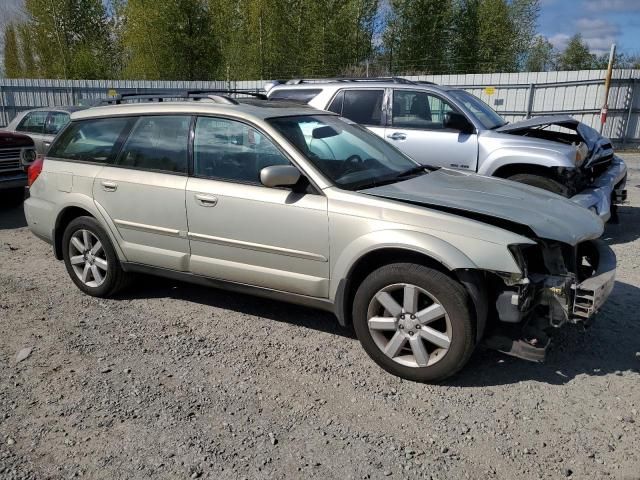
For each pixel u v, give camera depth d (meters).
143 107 4.86
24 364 3.96
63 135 5.35
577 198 6.55
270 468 2.91
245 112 4.34
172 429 3.23
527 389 3.65
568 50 46.25
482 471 2.90
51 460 2.96
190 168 4.49
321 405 3.48
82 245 5.19
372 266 3.94
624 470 2.89
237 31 31.94
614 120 17.69
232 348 4.23
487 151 7.12
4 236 7.54
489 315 3.70
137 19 31.38
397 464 2.95
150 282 5.61
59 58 35.16
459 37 32.94
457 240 3.52
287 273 4.11
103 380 3.75
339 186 3.96
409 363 3.73
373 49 31.31
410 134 7.63
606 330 4.49
